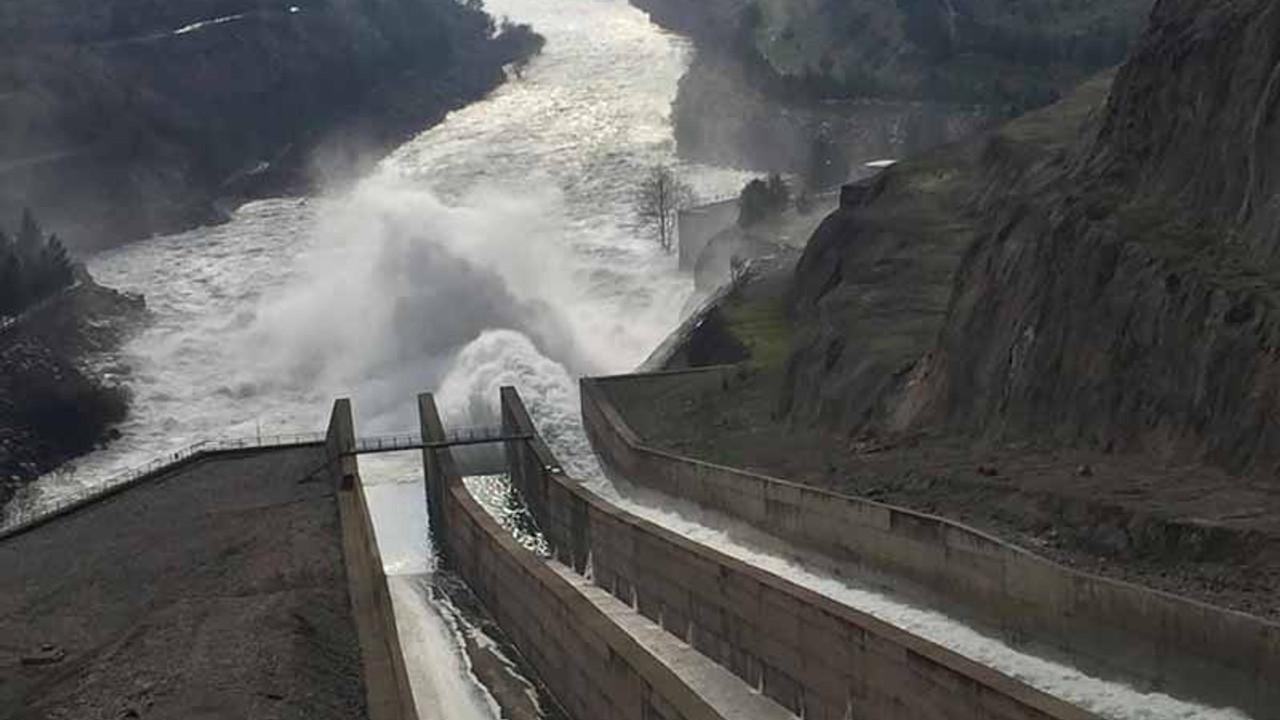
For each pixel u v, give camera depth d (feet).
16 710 148.05
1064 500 155.74
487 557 203.10
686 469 223.10
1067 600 139.74
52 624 177.99
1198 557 136.26
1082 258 182.50
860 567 176.96
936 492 177.06
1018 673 140.67
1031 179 244.42
